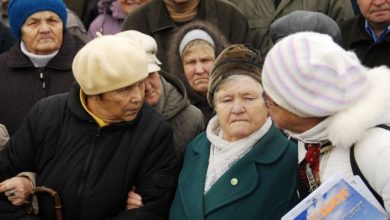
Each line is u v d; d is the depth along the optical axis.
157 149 1.96
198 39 2.51
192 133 2.21
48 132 1.97
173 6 3.05
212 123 2.01
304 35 1.56
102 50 1.83
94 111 1.94
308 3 3.36
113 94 1.85
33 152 2.00
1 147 2.28
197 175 1.91
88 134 1.94
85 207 1.90
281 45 1.56
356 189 1.46
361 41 3.21
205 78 2.48
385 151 1.43
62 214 1.92
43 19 2.59
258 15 3.39
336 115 1.50
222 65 1.89
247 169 1.83
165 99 2.21
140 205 1.93
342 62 1.50
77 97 1.98
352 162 1.49
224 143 1.91
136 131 1.96
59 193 1.92
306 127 1.58
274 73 1.53
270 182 1.82
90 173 1.91
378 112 1.47
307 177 1.60
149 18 3.10
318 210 1.48
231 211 1.79
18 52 2.64
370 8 3.08
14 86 2.60
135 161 1.93
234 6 3.15
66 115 1.99
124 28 3.14
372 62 3.11
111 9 3.58
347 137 1.46
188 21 3.07
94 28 3.59
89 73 1.83
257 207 1.79
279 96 1.52
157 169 1.96
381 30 3.12
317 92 1.47
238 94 1.84
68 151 1.94
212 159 1.93
